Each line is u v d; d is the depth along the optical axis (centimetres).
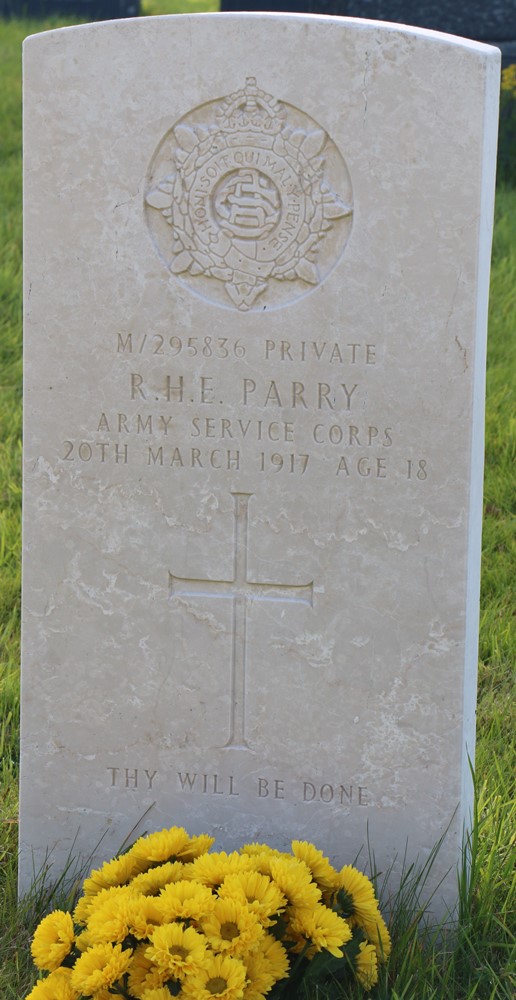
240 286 174
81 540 180
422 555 174
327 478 175
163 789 183
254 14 170
